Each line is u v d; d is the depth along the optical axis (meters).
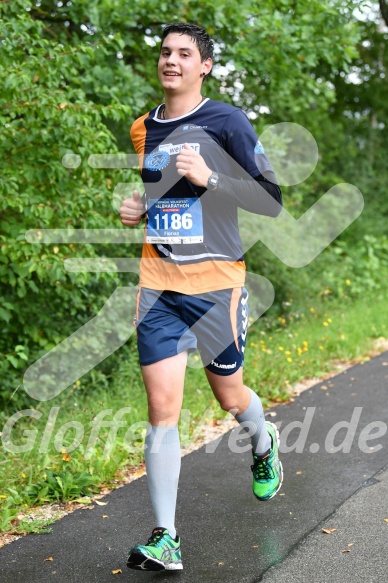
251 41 14.53
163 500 5.74
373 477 7.92
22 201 10.29
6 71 9.77
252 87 18.14
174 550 5.63
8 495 7.55
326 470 8.20
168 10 13.75
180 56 5.88
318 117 26.27
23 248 10.43
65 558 6.19
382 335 16.55
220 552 6.20
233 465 8.47
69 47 10.74
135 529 6.77
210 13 13.79
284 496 7.45
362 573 5.74
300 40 14.87
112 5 13.18
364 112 33.09
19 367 12.17
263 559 6.03
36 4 13.63
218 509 7.16
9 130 10.31
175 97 5.93
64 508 7.35
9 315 11.41
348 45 15.60
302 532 6.54
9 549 6.39
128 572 5.90
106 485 7.93
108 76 13.12
